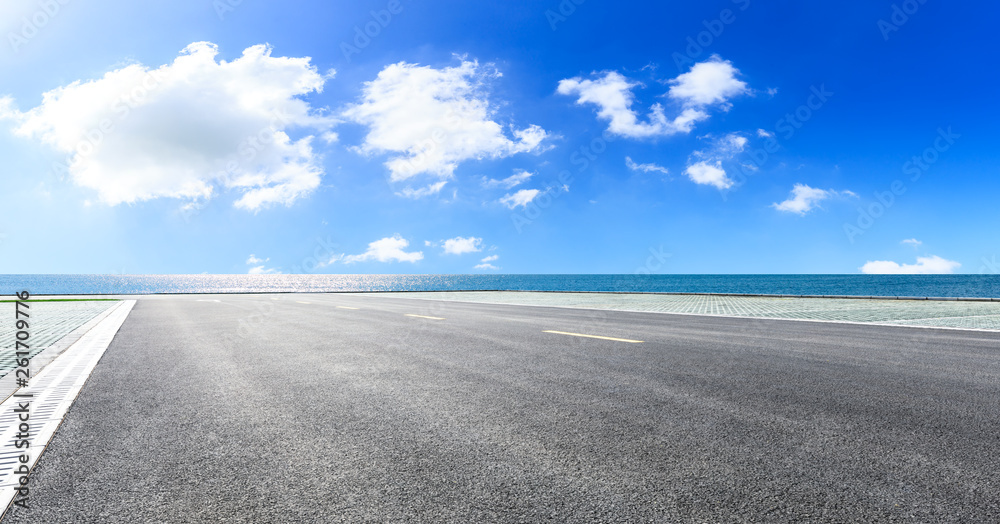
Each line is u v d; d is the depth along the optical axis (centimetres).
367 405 390
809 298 2097
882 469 255
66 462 274
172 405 396
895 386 443
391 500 225
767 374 499
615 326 984
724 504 218
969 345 696
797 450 284
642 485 239
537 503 221
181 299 2508
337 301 2189
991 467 257
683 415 355
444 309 1555
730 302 1872
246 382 479
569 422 342
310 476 253
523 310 1491
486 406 384
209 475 255
